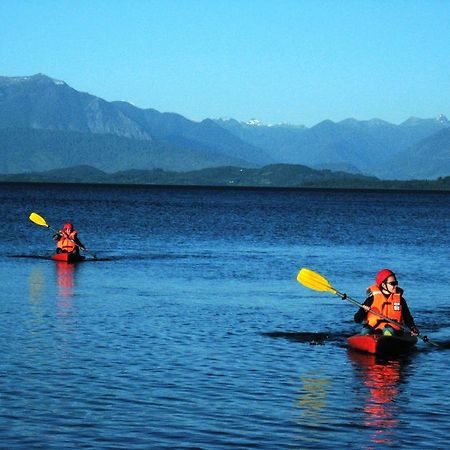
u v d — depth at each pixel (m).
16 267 45.31
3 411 16.59
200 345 23.81
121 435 15.34
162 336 25.05
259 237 77.25
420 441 15.37
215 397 18.02
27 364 20.64
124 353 22.31
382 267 50.38
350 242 73.25
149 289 36.81
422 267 50.72
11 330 25.36
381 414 17.06
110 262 49.31
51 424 15.89
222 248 63.00
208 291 36.66
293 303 33.56
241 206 169.38
